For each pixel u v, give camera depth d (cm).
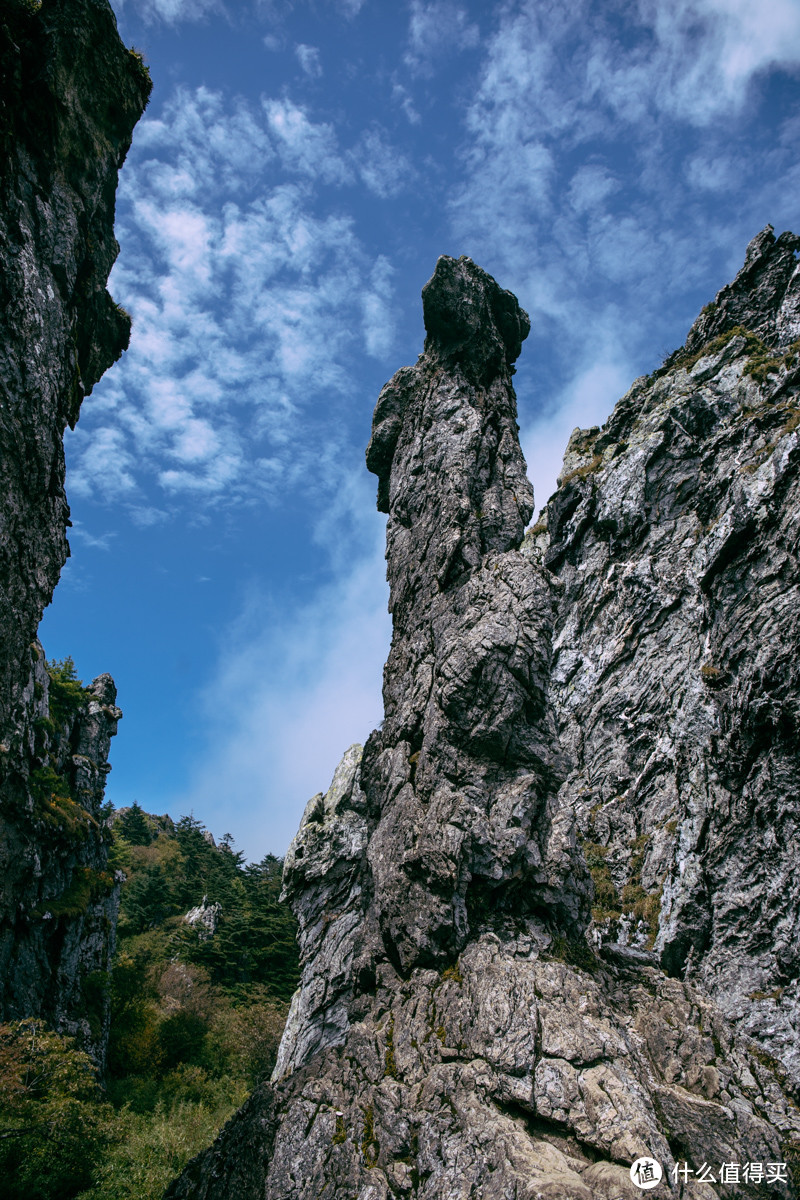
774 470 3048
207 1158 1934
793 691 2470
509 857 1759
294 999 2534
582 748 4041
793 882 2388
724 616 3066
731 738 2689
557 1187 1177
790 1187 1424
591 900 1841
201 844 10681
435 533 2408
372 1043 1730
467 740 1925
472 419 2545
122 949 6781
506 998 1544
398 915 1859
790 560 2830
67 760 5112
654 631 3988
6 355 1848
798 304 4478
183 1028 5275
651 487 4388
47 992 4022
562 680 4369
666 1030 1714
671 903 2817
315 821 2888
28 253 1933
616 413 5225
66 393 2222
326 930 2531
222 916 7575
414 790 2014
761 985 2342
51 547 2244
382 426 2895
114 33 2253
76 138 2192
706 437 4322
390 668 2450
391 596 2583
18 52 1922
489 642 1961
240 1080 4897
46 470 2080
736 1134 1466
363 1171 1477
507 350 2903
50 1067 2633
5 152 1852
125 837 10306
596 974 1759
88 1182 2700
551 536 4984
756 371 4209
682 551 4022
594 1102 1336
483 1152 1320
